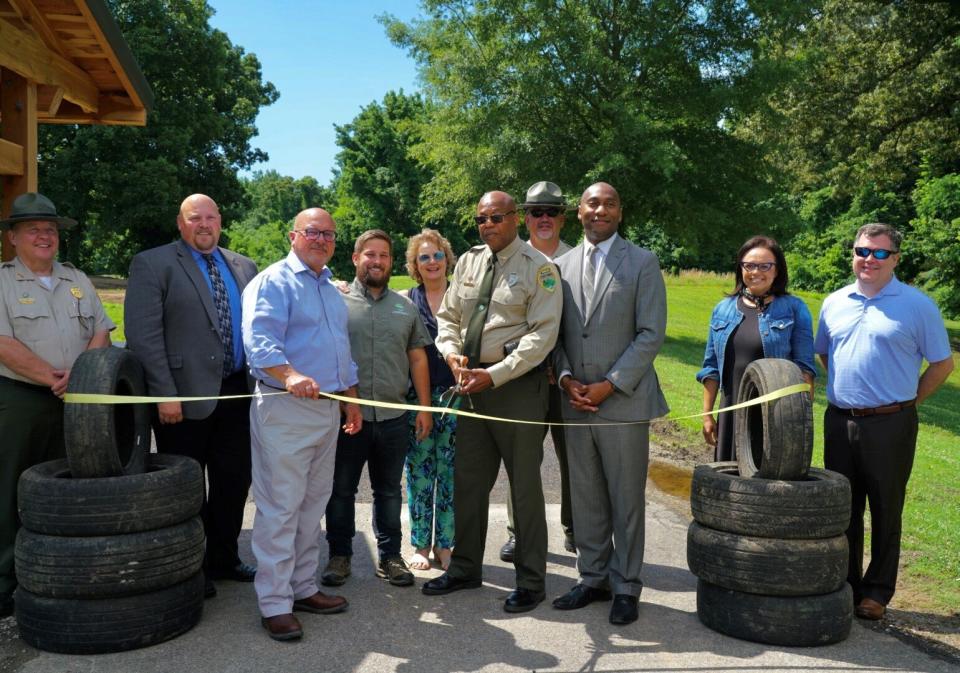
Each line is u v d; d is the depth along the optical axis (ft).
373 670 11.90
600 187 14.66
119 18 112.88
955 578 16.60
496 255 14.87
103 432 12.30
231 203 130.93
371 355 15.58
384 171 180.34
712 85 61.93
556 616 14.15
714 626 13.39
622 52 63.46
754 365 13.84
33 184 19.81
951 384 56.59
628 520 14.17
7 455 13.74
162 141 110.63
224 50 120.57
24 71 19.08
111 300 72.13
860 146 83.71
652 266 14.55
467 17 66.64
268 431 13.32
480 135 65.46
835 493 12.79
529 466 14.48
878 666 12.19
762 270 15.38
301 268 13.75
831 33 79.00
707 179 64.54
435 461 16.92
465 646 12.81
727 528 13.07
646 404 14.46
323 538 18.72
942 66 76.79
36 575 12.04
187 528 12.91
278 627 12.90
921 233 91.86
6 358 13.46
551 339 14.30
